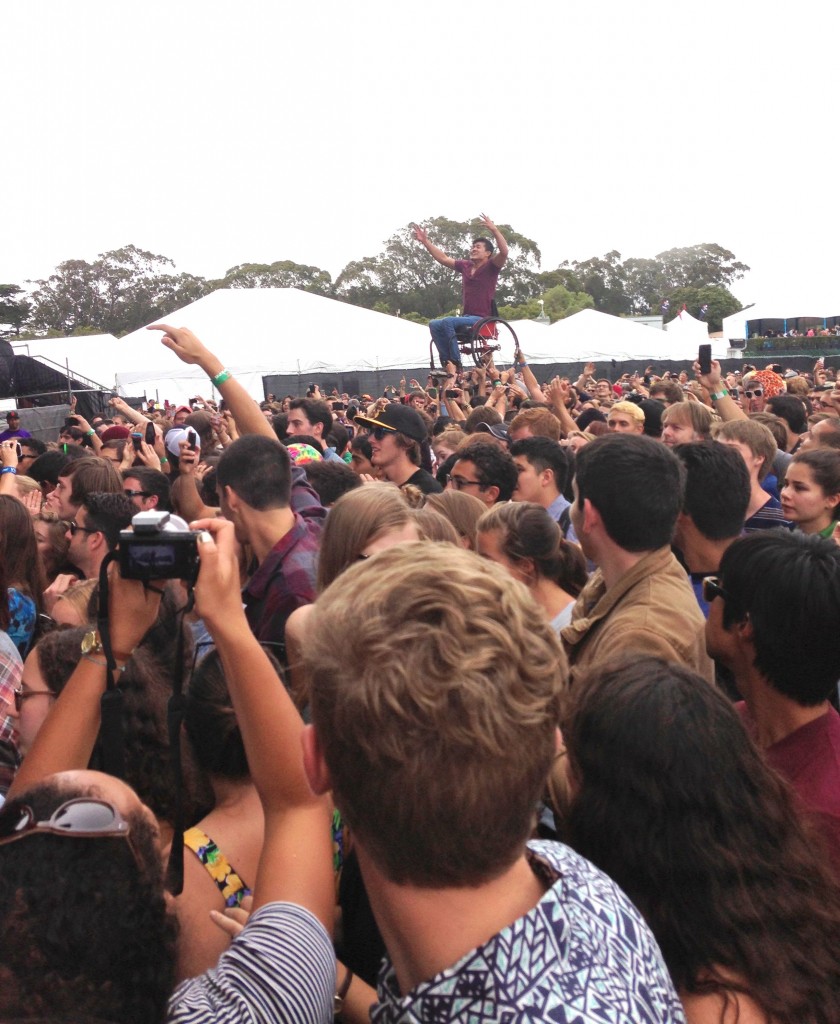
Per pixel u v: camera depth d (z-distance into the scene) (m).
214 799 1.84
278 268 87.19
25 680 2.27
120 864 1.07
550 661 1.00
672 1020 1.04
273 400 22.05
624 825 1.52
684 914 1.45
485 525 3.06
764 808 1.53
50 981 0.99
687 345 33.25
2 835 1.09
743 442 4.38
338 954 1.86
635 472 2.49
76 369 25.28
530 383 9.55
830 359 34.91
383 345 27.92
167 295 93.62
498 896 1.01
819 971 1.41
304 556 3.27
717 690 1.64
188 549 1.30
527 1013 0.93
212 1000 1.15
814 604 1.96
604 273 102.25
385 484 2.74
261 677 1.31
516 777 0.95
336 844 1.83
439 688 0.92
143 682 1.84
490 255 15.49
